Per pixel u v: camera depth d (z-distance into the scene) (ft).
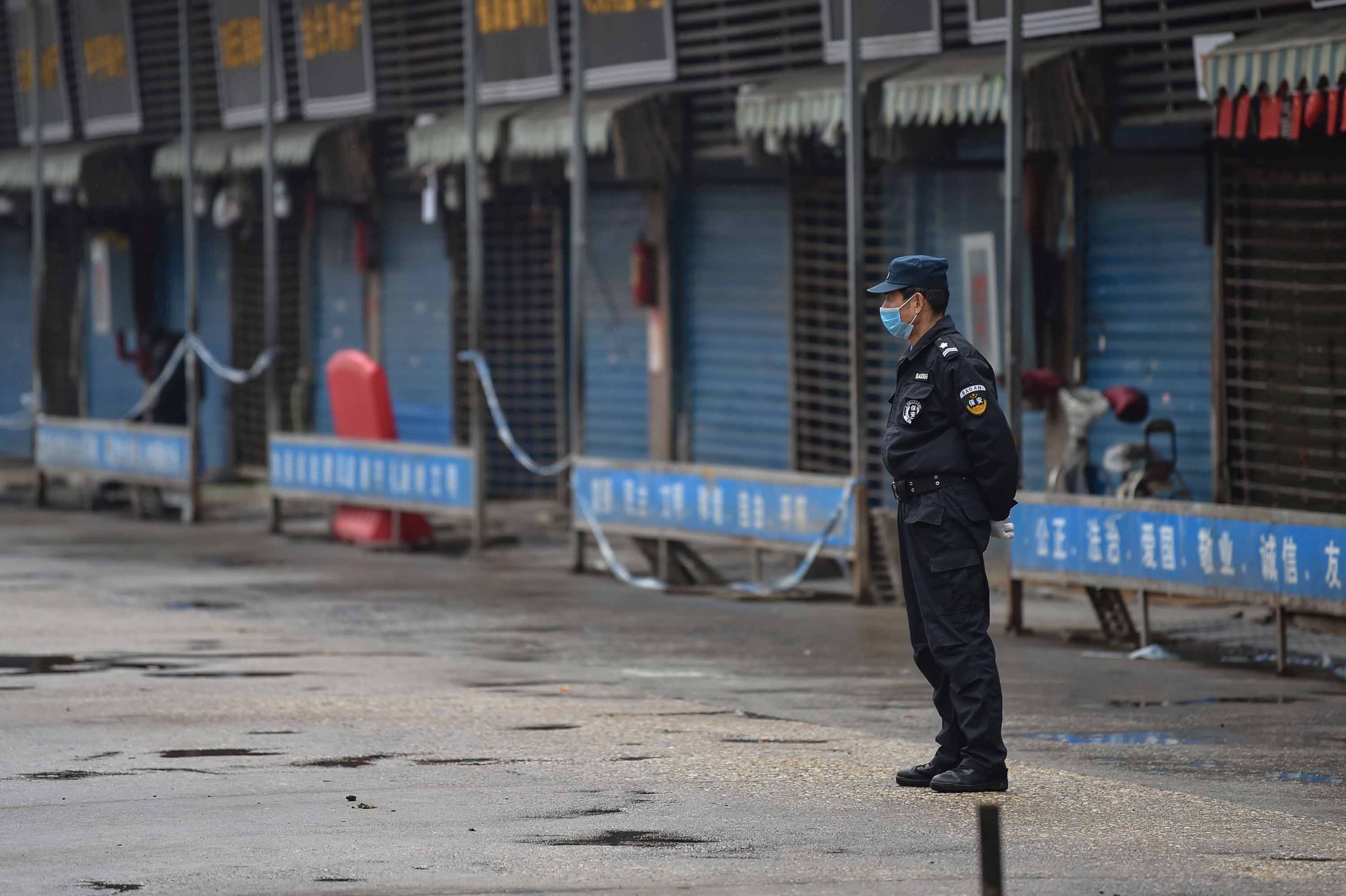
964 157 160.56
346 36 211.82
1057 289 150.92
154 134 246.27
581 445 159.63
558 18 186.70
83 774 80.38
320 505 221.05
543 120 177.88
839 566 159.02
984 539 75.61
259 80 224.53
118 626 128.57
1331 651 116.16
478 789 76.95
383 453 179.01
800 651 118.11
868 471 168.14
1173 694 100.99
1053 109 141.28
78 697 99.96
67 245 274.77
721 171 182.91
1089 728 91.04
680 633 125.90
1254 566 107.76
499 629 127.75
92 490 221.05
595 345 198.90
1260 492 138.10
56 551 177.78
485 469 171.32
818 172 171.01
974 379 74.74
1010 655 115.75
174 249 258.37
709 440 187.21
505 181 191.93
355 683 105.09
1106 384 150.10
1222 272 137.90
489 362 210.18
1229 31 132.57
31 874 63.67
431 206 194.80
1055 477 143.64
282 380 239.91
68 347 276.62
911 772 76.95
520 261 208.23
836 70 161.79
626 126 176.45
